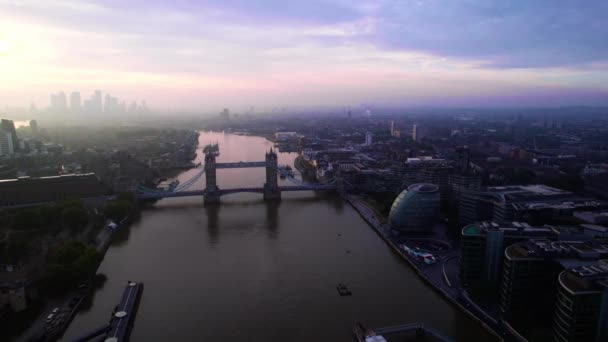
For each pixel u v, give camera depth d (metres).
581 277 194.50
